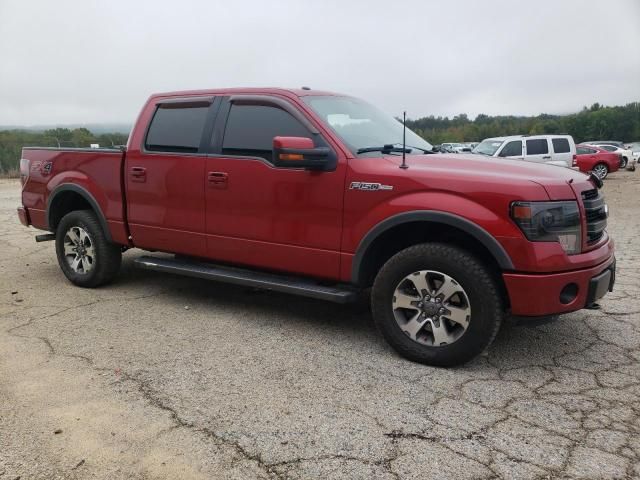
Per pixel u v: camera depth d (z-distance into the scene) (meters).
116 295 5.50
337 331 4.48
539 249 3.43
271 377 3.61
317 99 4.54
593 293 3.63
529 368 3.75
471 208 3.56
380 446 2.81
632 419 3.07
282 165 3.97
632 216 11.77
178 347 4.12
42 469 2.62
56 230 6.11
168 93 5.17
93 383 3.51
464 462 2.67
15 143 26.33
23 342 4.21
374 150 4.26
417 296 3.79
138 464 2.66
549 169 3.99
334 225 4.08
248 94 4.66
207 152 4.72
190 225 4.85
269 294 5.54
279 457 2.72
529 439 2.87
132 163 5.16
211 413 3.13
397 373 3.67
